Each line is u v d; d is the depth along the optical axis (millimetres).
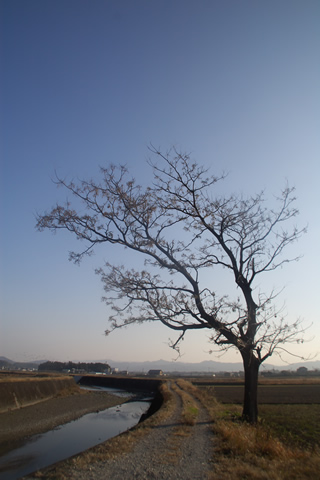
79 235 19438
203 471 9031
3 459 17406
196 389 40906
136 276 18719
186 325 18734
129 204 18859
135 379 75812
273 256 19469
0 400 32469
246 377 18500
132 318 18656
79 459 9844
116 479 8375
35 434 24109
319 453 12039
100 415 33312
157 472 8930
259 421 18906
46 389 44000
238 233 19703
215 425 15672
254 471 8641
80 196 19312
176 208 19422
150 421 16844
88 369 151000
